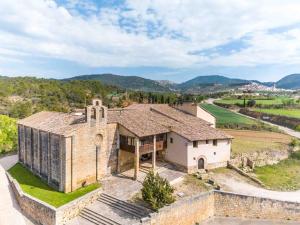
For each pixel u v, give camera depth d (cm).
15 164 4925
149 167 4231
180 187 3603
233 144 5778
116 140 4056
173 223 3034
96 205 3266
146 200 3038
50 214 2941
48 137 3684
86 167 3644
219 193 3450
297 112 10762
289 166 5062
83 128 3569
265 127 7831
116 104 11731
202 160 4275
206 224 3241
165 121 4662
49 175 3725
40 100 12438
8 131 5959
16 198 3681
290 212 3338
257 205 3362
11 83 14838
